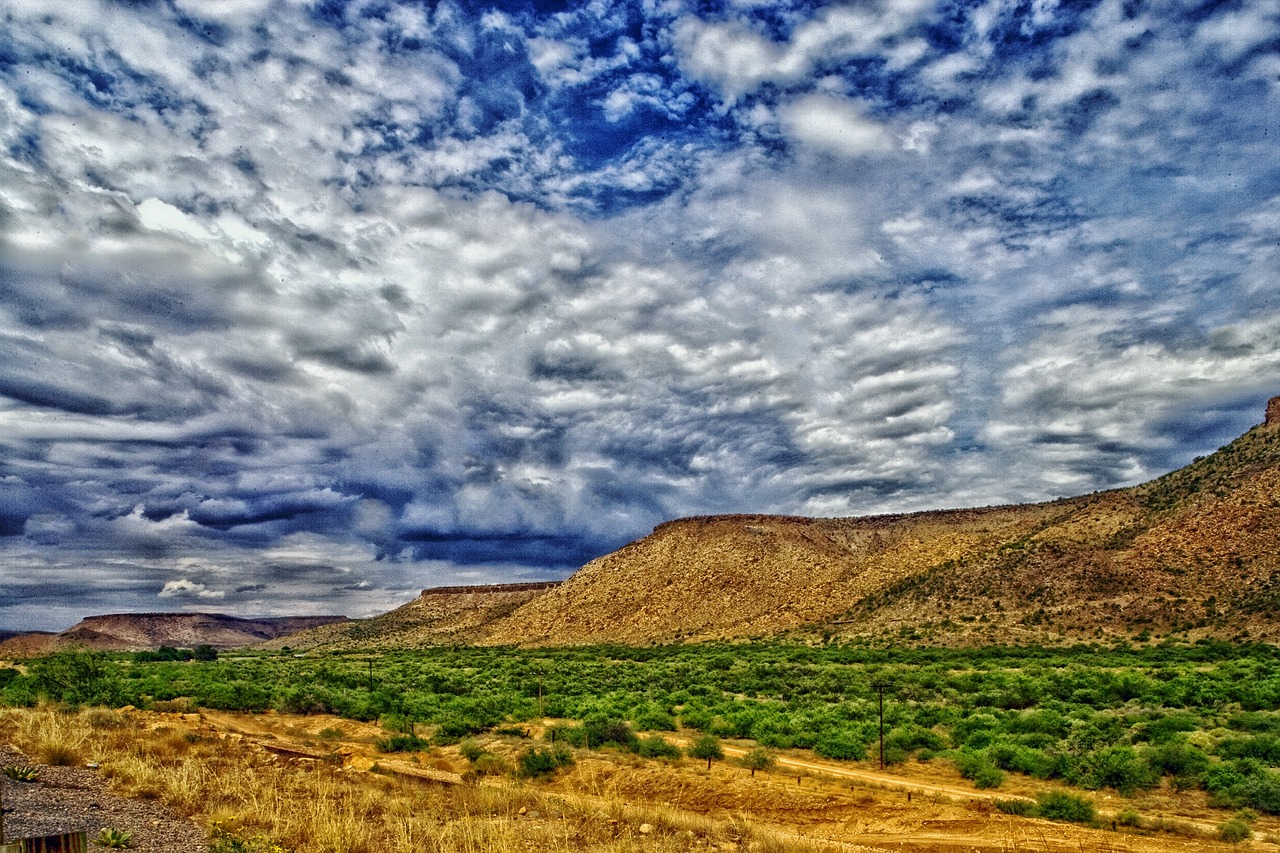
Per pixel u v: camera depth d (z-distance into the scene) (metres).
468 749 28.77
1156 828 18.48
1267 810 19.80
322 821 12.51
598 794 22.53
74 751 16.58
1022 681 48.38
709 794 22.55
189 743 22.52
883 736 29.98
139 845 10.95
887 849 17.55
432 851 12.34
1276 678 43.03
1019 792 22.55
